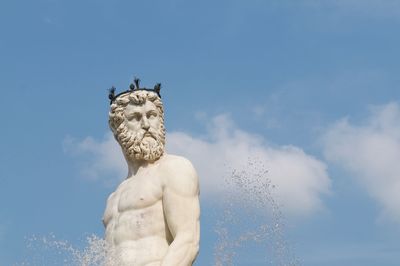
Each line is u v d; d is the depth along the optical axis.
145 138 21.44
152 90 21.72
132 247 20.88
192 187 21.03
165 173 21.12
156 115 21.59
